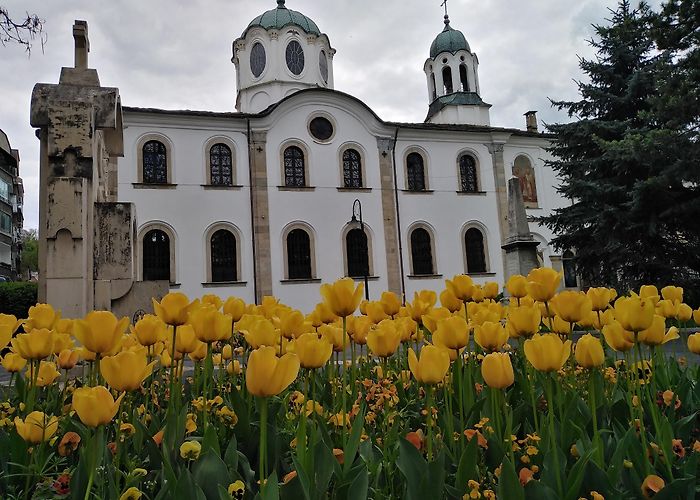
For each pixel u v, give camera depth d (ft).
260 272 86.74
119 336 7.48
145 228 82.99
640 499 6.25
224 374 13.58
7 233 160.35
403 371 12.08
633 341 8.15
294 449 7.65
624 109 74.23
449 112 121.29
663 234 67.05
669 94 58.54
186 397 11.53
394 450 7.26
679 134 58.44
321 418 7.92
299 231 90.99
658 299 11.49
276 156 91.35
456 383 10.45
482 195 102.94
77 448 7.88
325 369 12.75
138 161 84.53
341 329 9.82
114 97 28.58
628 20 72.64
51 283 24.56
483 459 7.19
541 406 10.04
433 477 5.77
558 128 75.00
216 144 89.30
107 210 28.71
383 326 8.67
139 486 6.51
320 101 95.14
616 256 67.00
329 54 117.29
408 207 98.07
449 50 126.11
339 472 6.39
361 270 93.25
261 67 111.96
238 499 5.58
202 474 5.84
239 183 89.10
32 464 6.85
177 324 8.20
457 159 103.04
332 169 94.32
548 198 107.14
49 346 8.71
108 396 5.52
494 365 6.77
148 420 9.70
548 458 6.47
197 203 86.02
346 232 93.09
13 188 173.37
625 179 68.59
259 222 88.07
